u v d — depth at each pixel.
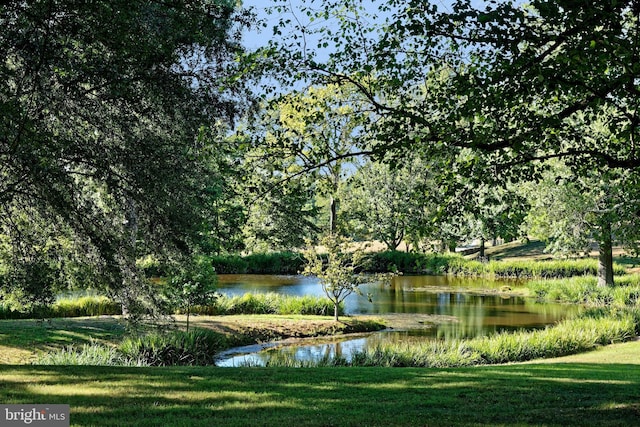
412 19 7.89
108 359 13.30
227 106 11.85
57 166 10.27
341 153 9.47
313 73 8.98
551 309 26.42
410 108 8.41
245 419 6.52
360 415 6.89
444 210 8.68
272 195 9.80
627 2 6.57
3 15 8.90
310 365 14.31
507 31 7.11
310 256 22.59
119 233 12.94
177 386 8.55
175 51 11.14
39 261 12.09
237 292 32.16
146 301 13.55
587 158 8.68
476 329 21.44
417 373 10.69
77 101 10.94
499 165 8.28
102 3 9.31
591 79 7.28
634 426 6.44
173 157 12.45
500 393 8.59
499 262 41.56
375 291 33.62
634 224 12.59
